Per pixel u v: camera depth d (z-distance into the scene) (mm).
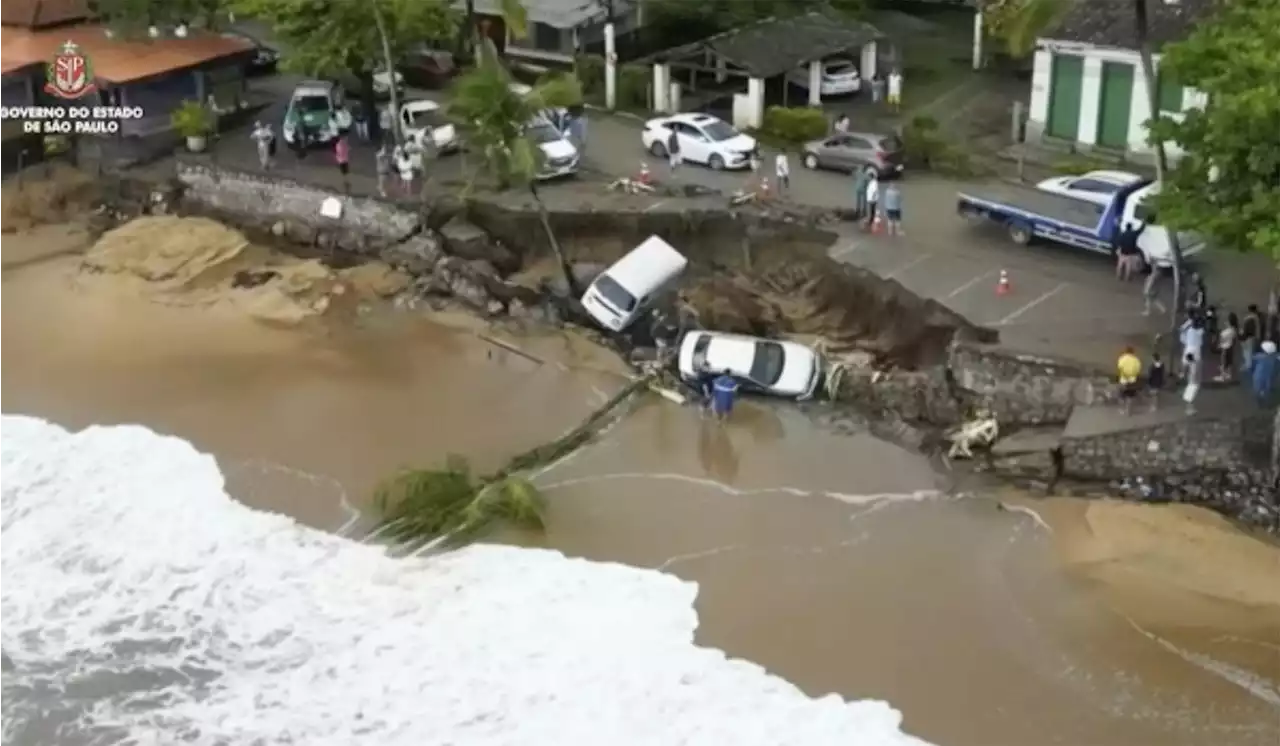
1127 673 35344
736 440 44750
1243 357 41562
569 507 42000
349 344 51219
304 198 57344
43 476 43656
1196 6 52562
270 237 57625
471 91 49875
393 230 55625
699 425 45625
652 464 43844
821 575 38969
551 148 55906
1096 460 41000
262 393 48219
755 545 40156
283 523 41469
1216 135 37406
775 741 33594
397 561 39844
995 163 56188
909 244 50188
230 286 54438
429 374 49188
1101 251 47719
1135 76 53344
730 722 34188
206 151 60719
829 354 47469
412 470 43094
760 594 38344
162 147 62250
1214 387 41312
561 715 34531
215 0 64188
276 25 57219
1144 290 46250
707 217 52531
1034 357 42500
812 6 67000
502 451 44719
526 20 59750
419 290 53688
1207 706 34219
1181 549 38438
